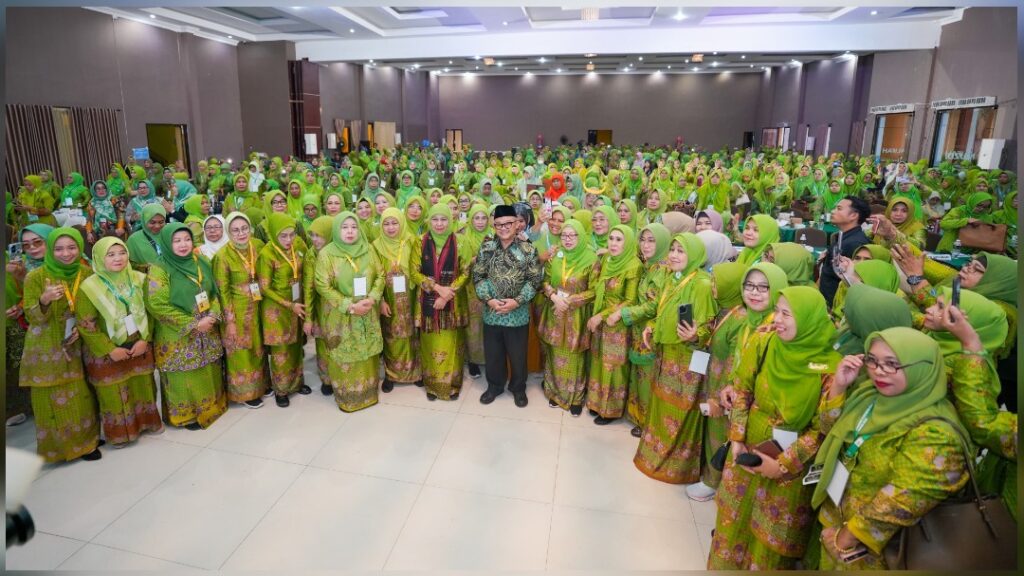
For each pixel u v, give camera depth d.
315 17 11.70
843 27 12.12
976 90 11.01
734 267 2.44
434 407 3.55
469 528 2.45
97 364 2.83
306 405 3.56
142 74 11.30
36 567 2.19
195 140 12.88
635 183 8.95
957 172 8.30
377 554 2.29
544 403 3.62
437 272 3.47
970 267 2.39
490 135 24.70
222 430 3.24
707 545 2.36
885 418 1.45
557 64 19.44
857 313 1.72
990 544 1.36
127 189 7.66
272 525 2.46
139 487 2.70
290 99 14.30
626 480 2.80
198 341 3.14
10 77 8.66
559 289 3.28
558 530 2.44
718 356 2.44
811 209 6.97
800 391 1.72
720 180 8.02
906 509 1.37
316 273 3.28
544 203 5.71
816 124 18.52
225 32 12.96
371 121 18.66
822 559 1.66
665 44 12.55
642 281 2.97
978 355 1.57
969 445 1.38
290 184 6.82
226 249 3.22
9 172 8.70
